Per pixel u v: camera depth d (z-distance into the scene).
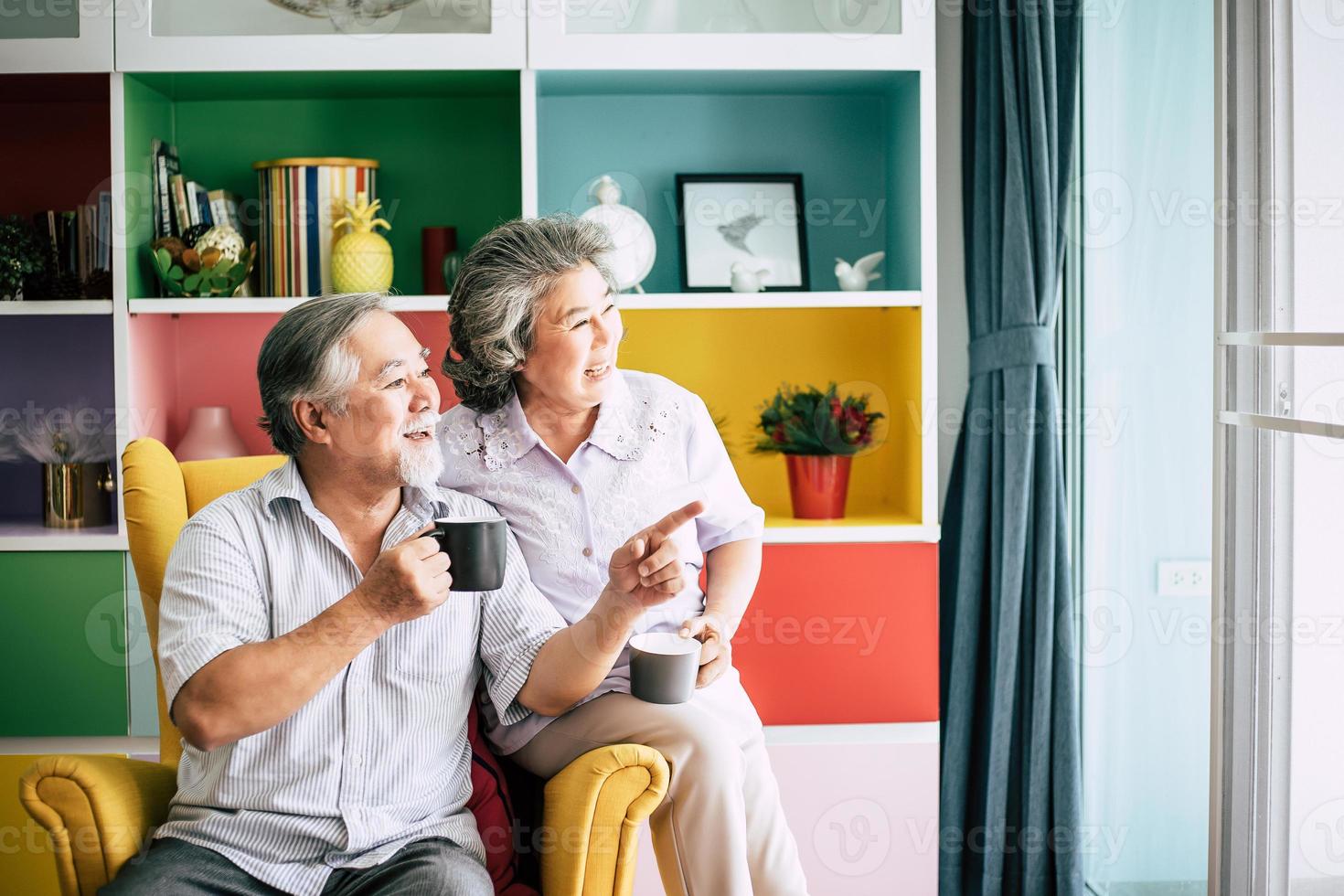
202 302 2.01
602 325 1.53
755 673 2.03
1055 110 1.96
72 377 2.30
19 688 2.01
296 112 2.28
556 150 2.29
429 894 1.23
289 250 2.11
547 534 1.57
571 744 1.46
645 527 1.59
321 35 1.97
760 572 2.02
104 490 2.11
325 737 1.31
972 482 2.14
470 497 1.52
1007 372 2.04
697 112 2.29
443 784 1.39
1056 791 2.03
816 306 2.04
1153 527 2.02
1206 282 1.85
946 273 2.37
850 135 2.30
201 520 1.34
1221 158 1.57
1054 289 1.99
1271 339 1.42
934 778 2.01
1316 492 1.47
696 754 1.37
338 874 1.28
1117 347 2.09
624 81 2.13
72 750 1.97
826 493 2.11
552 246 1.51
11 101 2.23
